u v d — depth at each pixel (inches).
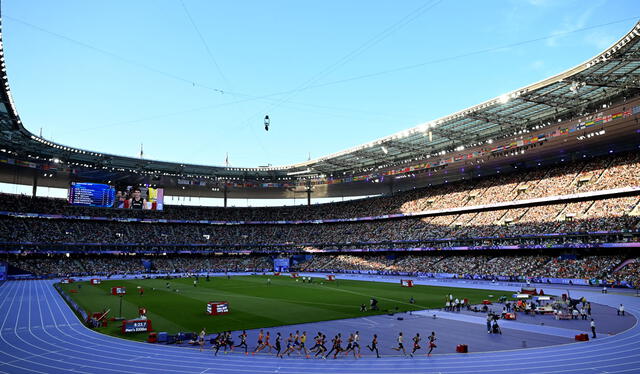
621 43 1585.9
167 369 943.7
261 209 5113.2
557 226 2878.9
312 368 956.0
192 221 4650.6
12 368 938.1
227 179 4505.4
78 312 1669.5
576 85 1940.2
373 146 3221.0
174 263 4320.9
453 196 3917.3
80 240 3880.4
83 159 3659.0
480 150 3216.0
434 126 2723.9
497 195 3506.4
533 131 2741.1
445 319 1562.5
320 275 3892.7
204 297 2233.0
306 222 4795.8
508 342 1187.9
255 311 1754.4
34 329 1376.7
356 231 4394.7
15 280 3316.9
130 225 4397.1
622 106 2272.4
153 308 1830.7
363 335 1300.4
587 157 3277.6
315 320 1547.7
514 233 3093.0
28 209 3831.2
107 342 1197.7
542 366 952.9
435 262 3619.6
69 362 992.2
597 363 969.5
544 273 2834.6
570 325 1413.6
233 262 4549.7
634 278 2374.5
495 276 3014.3
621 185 2731.3
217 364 986.7
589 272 2630.4
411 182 4424.2
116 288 2331.4
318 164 3929.6
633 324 1407.5
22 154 3432.6
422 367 956.0
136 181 4411.9
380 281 3186.5
